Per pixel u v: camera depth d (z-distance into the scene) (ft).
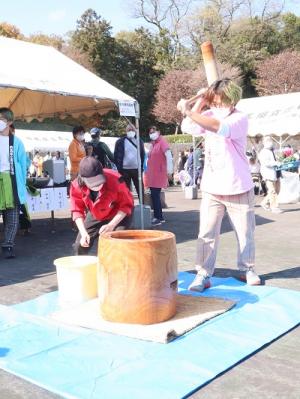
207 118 12.92
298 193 40.68
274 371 9.27
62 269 13.12
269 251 20.40
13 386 8.86
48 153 74.13
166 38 149.28
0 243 23.35
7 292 14.93
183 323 11.35
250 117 48.55
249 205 14.39
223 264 18.16
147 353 9.98
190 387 8.53
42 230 27.22
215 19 143.95
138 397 8.21
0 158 18.95
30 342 10.70
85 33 142.31
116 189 13.58
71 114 31.58
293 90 132.36
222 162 13.91
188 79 133.69
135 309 11.25
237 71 135.85
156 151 28.32
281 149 50.24
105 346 10.37
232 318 11.93
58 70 24.41
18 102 33.42
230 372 9.25
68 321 11.70
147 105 148.46
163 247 11.34
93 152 26.20
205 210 14.35
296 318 11.91
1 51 24.32
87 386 8.64
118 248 11.16
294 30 157.58
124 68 148.15
